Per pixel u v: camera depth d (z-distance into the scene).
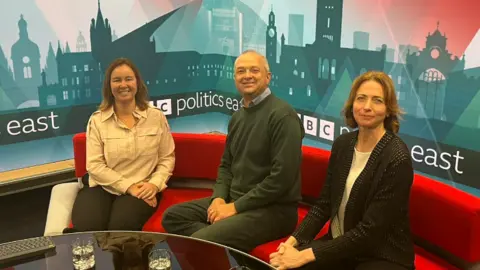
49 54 3.85
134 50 4.30
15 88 3.73
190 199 2.93
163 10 4.39
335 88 3.72
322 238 2.21
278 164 2.36
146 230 2.62
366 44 3.44
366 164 2.00
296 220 2.50
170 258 1.83
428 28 3.05
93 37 4.05
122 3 4.14
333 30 3.65
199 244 1.96
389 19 3.27
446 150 3.08
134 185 2.74
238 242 2.33
